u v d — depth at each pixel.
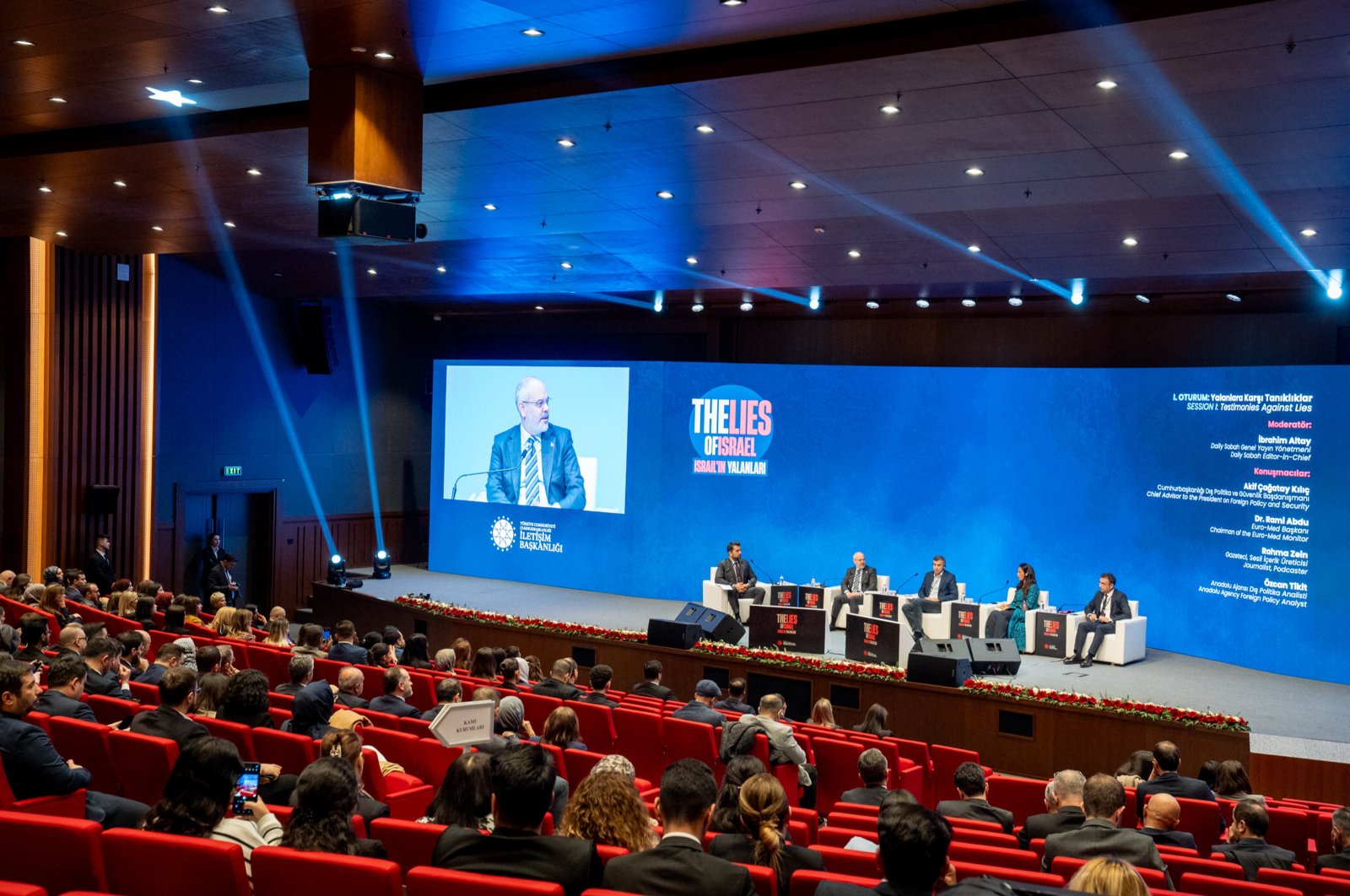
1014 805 8.59
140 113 11.52
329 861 3.59
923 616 16.48
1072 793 6.29
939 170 11.23
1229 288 16.09
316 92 9.44
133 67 9.72
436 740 6.96
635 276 18.42
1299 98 8.75
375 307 24.22
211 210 15.26
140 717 6.26
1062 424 18.11
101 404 19.28
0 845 3.86
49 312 18.48
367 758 6.36
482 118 10.49
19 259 18.20
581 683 15.60
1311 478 15.01
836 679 13.71
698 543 20.78
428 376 25.47
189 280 20.78
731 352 21.83
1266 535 15.52
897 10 8.05
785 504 20.19
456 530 23.41
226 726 6.48
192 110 11.38
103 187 14.15
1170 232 12.95
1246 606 15.79
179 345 20.69
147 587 13.85
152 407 20.28
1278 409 15.45
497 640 16.58
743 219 13.90
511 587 21.95
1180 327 17.86
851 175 11.61
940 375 19.16
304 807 3.99
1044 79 8.74
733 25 8.45
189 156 12.43
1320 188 10.89
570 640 15.73
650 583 21.08
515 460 22.56
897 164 11.12
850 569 17.83
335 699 8.46
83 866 3.82
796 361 21.22
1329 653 14.77
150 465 20.30
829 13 8.14
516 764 3.67
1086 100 9.11
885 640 14.79
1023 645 16.30
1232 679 14.97
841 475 19.81
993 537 18.69
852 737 10.20
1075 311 18.47
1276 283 15.57
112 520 19.52
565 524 21.92
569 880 3.57
